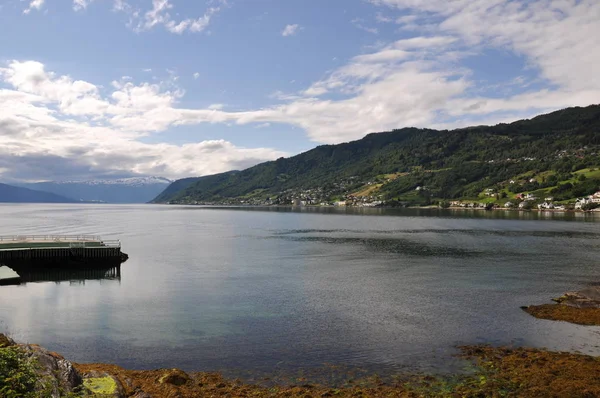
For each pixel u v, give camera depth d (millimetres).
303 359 26875
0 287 50031
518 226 141875
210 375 24250
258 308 39719
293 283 51406
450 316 36406
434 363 25750
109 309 39656
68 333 32594
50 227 144875
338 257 74000
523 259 70062
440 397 21000
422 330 32625
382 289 47656
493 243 93688
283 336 31562
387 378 23641
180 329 33469
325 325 34219
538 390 21328
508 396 20859
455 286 49031
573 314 35906
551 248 84125
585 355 26469
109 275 57812
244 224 166500
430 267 62719
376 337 31078
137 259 72562
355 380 23469
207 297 44281
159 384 22141
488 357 26469
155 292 46844
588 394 20719
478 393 21203
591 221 162875
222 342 30359
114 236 114625
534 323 33875
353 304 40938
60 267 64438
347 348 28812
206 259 72250
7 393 13445
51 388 15586
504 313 37094
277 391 22078
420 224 155625
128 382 21156
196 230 136500
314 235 117562
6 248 66250
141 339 31141
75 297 44656
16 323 35250
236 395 21469
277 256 75812
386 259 71188
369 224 158500
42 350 18984
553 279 52906
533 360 25453
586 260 68500
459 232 122000
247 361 26703
